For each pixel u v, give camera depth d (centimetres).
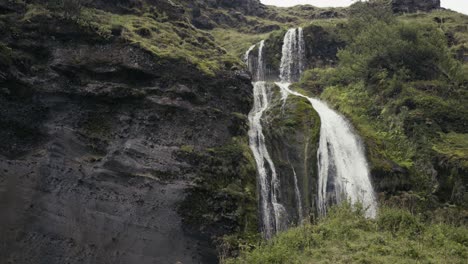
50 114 1539
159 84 1702
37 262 1313
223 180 1570
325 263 1194
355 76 2638
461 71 2581
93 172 1459
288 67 3472
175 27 2183
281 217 1695
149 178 1484
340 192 1881
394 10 4559
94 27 1728
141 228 1406
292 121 1961
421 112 2173
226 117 1752
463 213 1736
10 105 1498
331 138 2041
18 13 1688
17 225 1348
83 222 1393
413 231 1477
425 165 1950
